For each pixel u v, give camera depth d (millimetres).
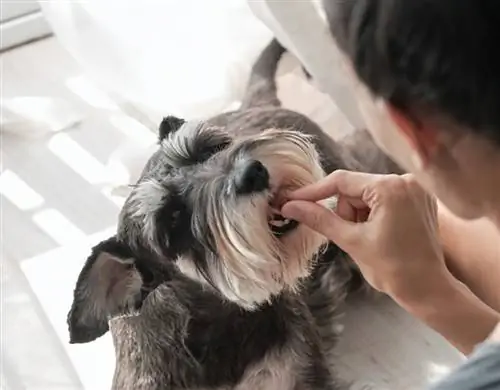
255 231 1756
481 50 790
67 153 3102
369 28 855
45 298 2553
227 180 1773
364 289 2365
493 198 976
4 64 3607
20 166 3092
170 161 1915
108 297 1901
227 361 1998
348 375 2176
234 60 2885
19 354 2412
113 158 2982
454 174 957
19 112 3270
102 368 2330
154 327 2010
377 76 876
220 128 2062
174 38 2871
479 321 1590
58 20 3107
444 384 997
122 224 1917
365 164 2357
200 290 1946
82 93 3355
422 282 1595
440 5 788
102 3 2895
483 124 836
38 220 2844
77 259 2656
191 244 1849
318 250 2016
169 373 2000
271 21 2367
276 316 2041
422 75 825
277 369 2062
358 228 1595
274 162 1781
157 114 2986
